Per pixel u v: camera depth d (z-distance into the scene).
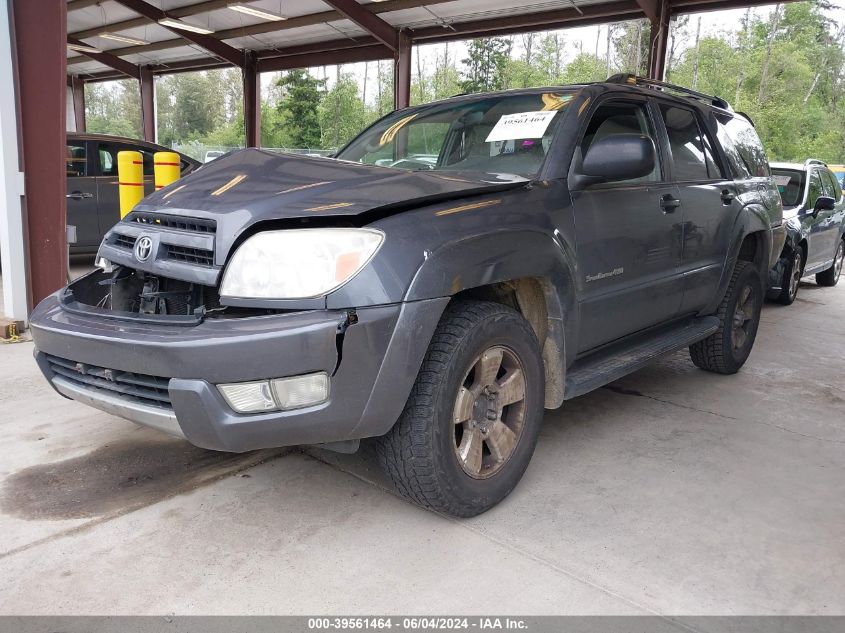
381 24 14.16
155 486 2.61
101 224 7.79
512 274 2.33
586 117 2.90
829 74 56.72
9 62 4.41
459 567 2.12
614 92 3.14
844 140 50.38
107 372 2.19
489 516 2.45
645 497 2.62
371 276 1.97
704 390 4.06
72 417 3.29
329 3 13.31
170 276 2.19
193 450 2.94
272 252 2.01
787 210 7.27
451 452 2.23
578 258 2.67
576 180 2.75
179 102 70.06
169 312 2.36
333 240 1.99
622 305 3.03
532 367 2.52
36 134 4.62
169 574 2.04
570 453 3.04
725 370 4.33
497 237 2.28
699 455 3.05
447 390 2.17
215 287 2.18
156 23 16.69
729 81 49.09
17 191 4.59
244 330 1.94
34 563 2.08
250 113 18.86
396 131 3.43
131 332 2.09
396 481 2.28
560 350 2.67
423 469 2.19
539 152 2.80
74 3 16.91
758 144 4.88
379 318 1.97
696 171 3.75
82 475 2.68
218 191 2.33
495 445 2.43
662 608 1.93
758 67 48.94
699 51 50.44
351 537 2.28
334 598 1.95
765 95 47.69
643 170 2.54
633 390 4.02
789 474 2.87
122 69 21.78
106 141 7.83
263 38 17.14
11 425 3.17
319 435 2.03
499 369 2.47
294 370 1.93
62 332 2.23
